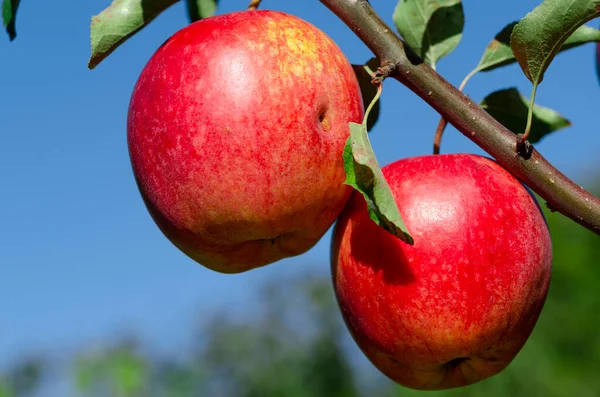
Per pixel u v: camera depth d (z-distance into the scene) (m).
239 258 0.49
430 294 0.46
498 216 0.47
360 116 0.48
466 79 0.52
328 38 0.48
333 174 0.47
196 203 0.47
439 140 0.51
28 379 1.18
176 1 0.50
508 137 0.47
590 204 0.47
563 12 0.46
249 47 0.46
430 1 0.52
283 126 0.46
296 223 0.47
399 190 0.47
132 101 0.48
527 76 0.47
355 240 0.48
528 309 0.48
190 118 0.46
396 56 0.47
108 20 0.49
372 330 0.48
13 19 0.51
